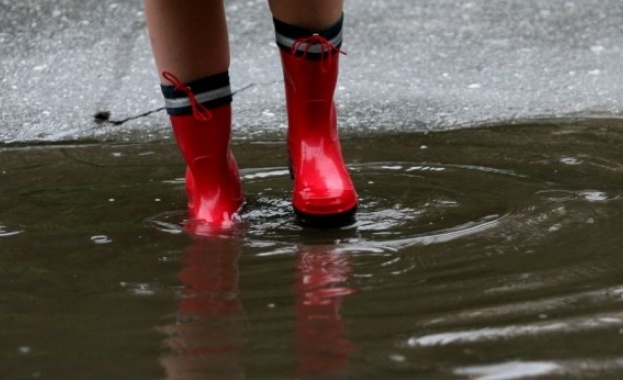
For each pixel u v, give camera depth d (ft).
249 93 34.65
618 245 20.48
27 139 31.40
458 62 36.99
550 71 36.09
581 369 15.31
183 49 22.06
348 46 38.22
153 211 23.85
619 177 25.35
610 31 39.29
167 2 21.75
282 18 22.17
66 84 35.42
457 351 15.96
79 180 26.63
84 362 16.02
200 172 23.02
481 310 17.47
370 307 17.78
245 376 15.38
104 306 18.25
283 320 17.37
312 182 22.30
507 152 27.96
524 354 15.79
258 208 23.76
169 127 32.19
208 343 16.55
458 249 20.51
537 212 22.68
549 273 19.07
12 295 18.93
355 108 33.27
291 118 22.98
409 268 19.56
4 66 36.63
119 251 21.17
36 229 22.74
